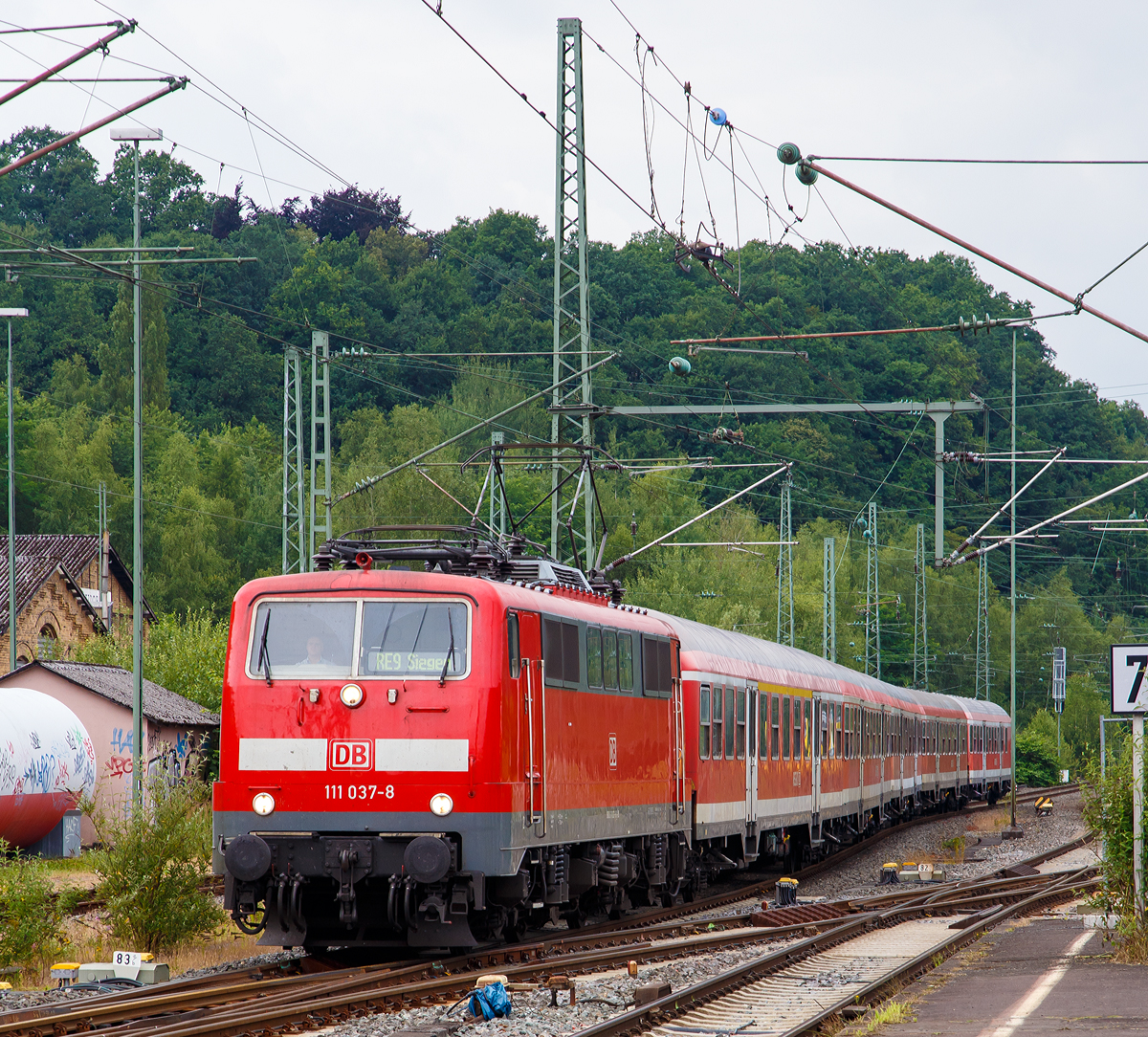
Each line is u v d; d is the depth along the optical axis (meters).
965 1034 21.23
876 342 145.12
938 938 36.12
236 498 166.12
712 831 45.78
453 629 29.00
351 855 28.16
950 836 82.75
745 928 39.72
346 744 28.66
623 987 27.30
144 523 160.12
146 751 71.56
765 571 160.12
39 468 159.62
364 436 177.88
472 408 178.12
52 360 192.12
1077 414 170.12
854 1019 23.86
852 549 176.38
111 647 87.44
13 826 58.19
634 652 38.03
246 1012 23.20
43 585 95.44
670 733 40.91
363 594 29.39
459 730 28.44
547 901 32.12
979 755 114.38
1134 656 30.97
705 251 45.91
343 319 190.88
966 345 159.88
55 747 60.81
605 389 146.38
